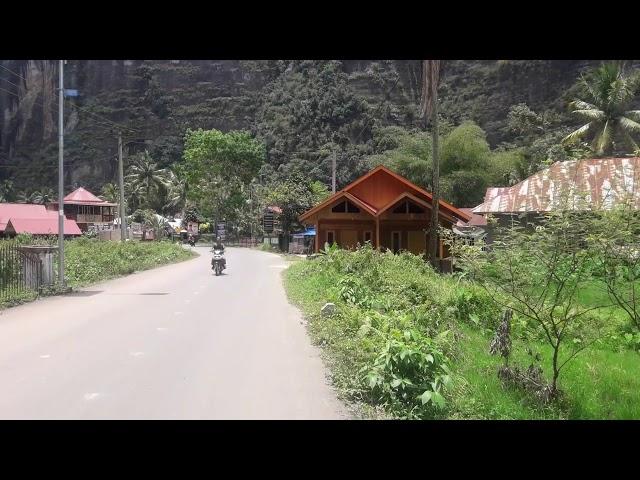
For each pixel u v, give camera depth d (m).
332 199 31.25
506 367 7.36
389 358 6.29
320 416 5.82
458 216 30.55
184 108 130.62
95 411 5.83
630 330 10.09
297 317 12.62
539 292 7.30
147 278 23.66
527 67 81.19
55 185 124.56
